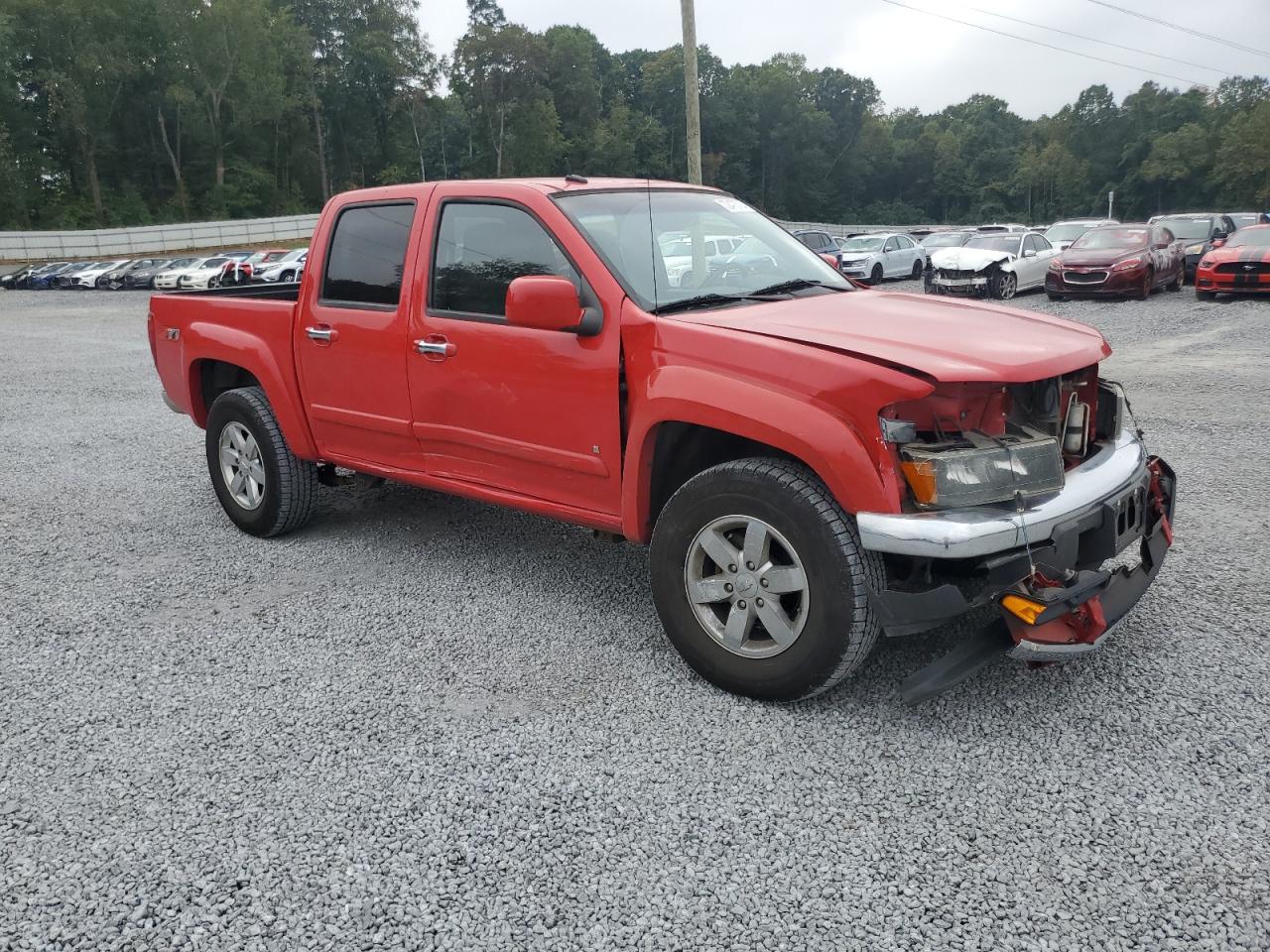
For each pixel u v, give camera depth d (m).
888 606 2.91
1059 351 3.20
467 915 2.33
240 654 3.85
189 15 77.06
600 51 124.38
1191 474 6.08
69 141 77.94
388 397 4.41
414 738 3.16
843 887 2.40
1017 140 153.38
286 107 82.25
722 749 3.05
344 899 2.39
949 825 2.63
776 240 4.50
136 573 4.82
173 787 2.90
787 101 121.69
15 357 14.91
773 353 3.11
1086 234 19.02
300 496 5.17
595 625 4.06
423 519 5.64
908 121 161.00
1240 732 3.06
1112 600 3.19
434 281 4.20
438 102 96.38
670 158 114.00
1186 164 121.88
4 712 3.39
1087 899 2.33
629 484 3.56
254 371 5.01
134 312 25.30
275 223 64.00
